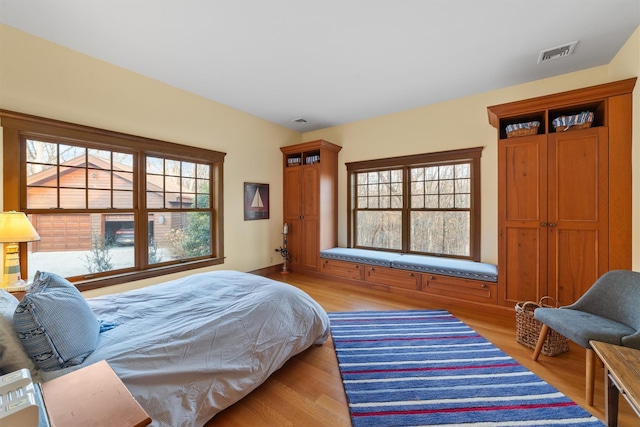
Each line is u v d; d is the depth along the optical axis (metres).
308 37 2.28
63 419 0.72
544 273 2.53
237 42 2.35
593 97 2.31
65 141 2.50
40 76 2.29
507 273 2.73
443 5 1.90
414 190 3.98
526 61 2.64
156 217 3.19
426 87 3.22
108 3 1.88
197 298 1.93
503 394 1.60
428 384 1.70
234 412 1.50
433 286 3.23
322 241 4.34
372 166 4.29
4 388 0.72
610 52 2.48
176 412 1.22
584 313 1.83
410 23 2.09
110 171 2.81
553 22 2.07
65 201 2.53
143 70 2.85
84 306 1.30
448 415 1.44
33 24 2.12
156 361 1.25
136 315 1.64
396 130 4.06
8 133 2.17
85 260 2.66
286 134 4.83
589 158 2.34
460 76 2.95
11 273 1.98
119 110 2.77
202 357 1.39
